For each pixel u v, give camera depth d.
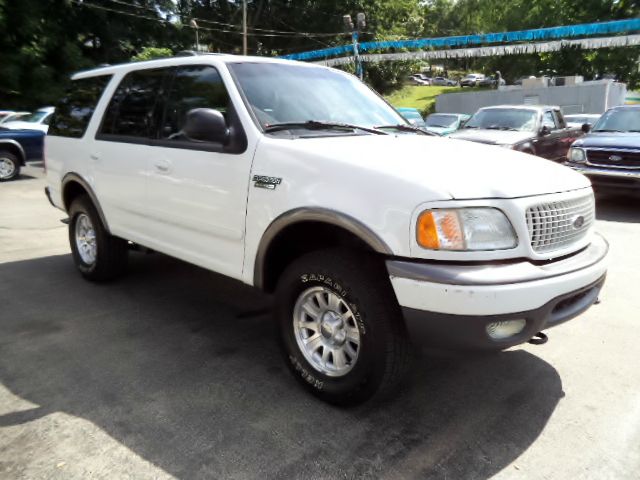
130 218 4.43
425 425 2.90
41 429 2.83
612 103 28.97
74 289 5.04
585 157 8.94
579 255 3.00
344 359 3.02
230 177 3.40
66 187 5.25
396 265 2.64
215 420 2.93
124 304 4.66
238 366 3.56
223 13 40.94
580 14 42.53
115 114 4.61
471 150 3.34
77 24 29.44
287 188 3.08
